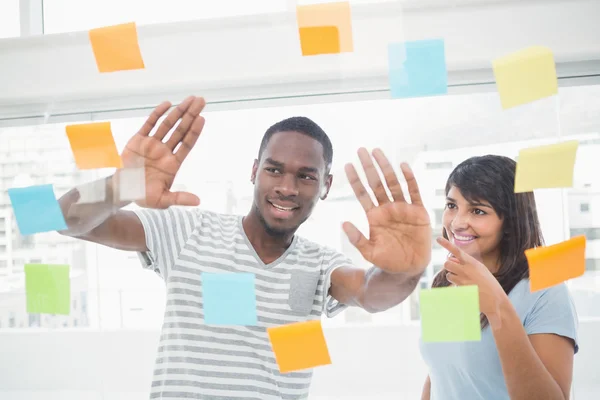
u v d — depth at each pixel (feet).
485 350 2.73
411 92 2.60
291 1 3.23
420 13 3.02
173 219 2.97
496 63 2.54
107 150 2.69
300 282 2.89
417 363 3.10
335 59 3.13
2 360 3.59
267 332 2.77
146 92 3.33
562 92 3.13
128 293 3.57
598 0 2.93
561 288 2.71
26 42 3.37
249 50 3.22
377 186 2.76
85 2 3.45
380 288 2.77
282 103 3.27
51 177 3.37
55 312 2.82
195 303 2.86
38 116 3.40
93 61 3.32
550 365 2.59
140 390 3.65
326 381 3.24
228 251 2.93
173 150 2.81
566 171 2.49
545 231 3.19
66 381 3.65
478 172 2.82
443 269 2.86
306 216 2.93
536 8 2.96
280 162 2.88
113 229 2.81
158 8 3.38
